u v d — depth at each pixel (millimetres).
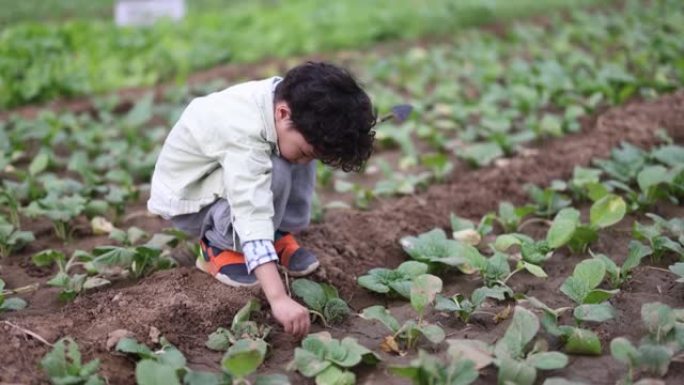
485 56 7191
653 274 3146
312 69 2666
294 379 2547
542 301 3002
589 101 5328
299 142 2697
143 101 5750
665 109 4980
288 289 3061
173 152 2949
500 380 2340
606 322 2811
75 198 3805
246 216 2654
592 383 2455
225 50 7840
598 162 4094
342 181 4652
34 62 6957
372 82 6781
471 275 3246
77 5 9672
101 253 3256
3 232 3510
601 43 7641
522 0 9375
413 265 3029
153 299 2947
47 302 3123
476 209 3988
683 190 3783
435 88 6656
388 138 5238
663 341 2518
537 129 5059
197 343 2760
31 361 2539
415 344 2707
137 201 4332
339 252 3428
